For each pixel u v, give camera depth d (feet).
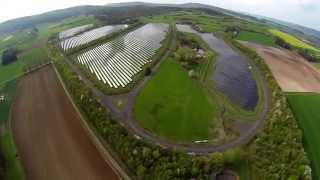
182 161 308.81
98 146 376.68
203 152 331.77
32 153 384.27
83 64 618.03
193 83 481.05
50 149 386.32
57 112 473.26
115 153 345.92
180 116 394.52
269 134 349.20
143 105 423.64
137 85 482.69
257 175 300.81
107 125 368.89
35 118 466.70
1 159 379.14
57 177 337.93
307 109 415.44
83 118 428.97
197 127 373.20
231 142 346.33
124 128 363.35
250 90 463.01
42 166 358.23
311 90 482.69
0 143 417.69
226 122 380.78
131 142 334.03
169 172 290.35
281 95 427.74
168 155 320.50
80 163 354.74
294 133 336.08
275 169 297.12
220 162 309.22
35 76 647.97
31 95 552.41
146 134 361.51
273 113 388.78
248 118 389.39
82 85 485.56
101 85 488.02
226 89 463.42
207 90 458.91
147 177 295.48
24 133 431.02
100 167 344.49
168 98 438.40
